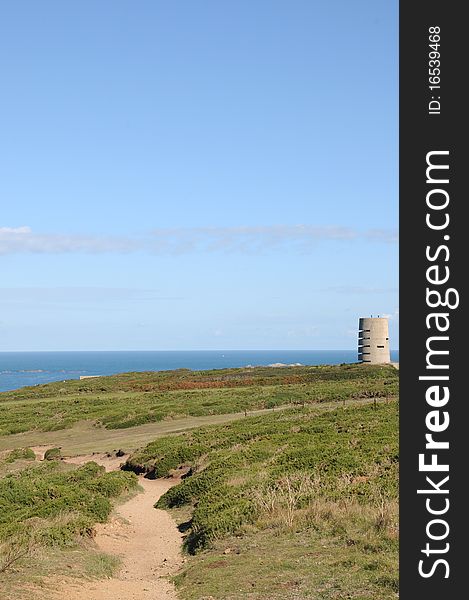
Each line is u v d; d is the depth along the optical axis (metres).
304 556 14.28
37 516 20.70
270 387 72.88
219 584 13.41
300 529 16.55
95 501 22.61
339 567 13.12
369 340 92.56
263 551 15.30
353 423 35.47
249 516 18.48
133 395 75.50
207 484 25.69
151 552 18.95
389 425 32.22
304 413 45.59
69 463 39.75
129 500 27.55
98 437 50.69
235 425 43.94
